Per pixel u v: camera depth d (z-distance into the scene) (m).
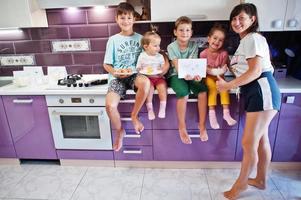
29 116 2.04
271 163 2.04
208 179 1.98
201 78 1.74
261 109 1.46
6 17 1.89
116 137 1.96
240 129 1.90
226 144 1.96
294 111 1.80
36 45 2.32
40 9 2.01
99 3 1.78
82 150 2.12
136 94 1.78
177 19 1.78
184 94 1.73
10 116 2.05
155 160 2.11
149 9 2.06
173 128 1.95
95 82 2.00
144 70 1.78
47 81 2.18
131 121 1.95
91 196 1.84
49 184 1.99
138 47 1.88
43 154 2.17
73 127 2.07
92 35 2.24
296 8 1.72
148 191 1.87
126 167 2.18
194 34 2.13
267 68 1.49
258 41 1.41
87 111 1.95
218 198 1.77
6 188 1.96
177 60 1.74
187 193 1.83
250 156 1.59
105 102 1.85
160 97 1.78
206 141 1.97
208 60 1.79
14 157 2.22
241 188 1.70
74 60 2.34
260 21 1.75
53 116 2.00
